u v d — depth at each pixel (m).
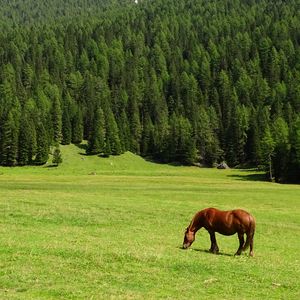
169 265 21.23
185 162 194.25
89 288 17.03
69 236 28.47
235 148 191.00
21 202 43.62
